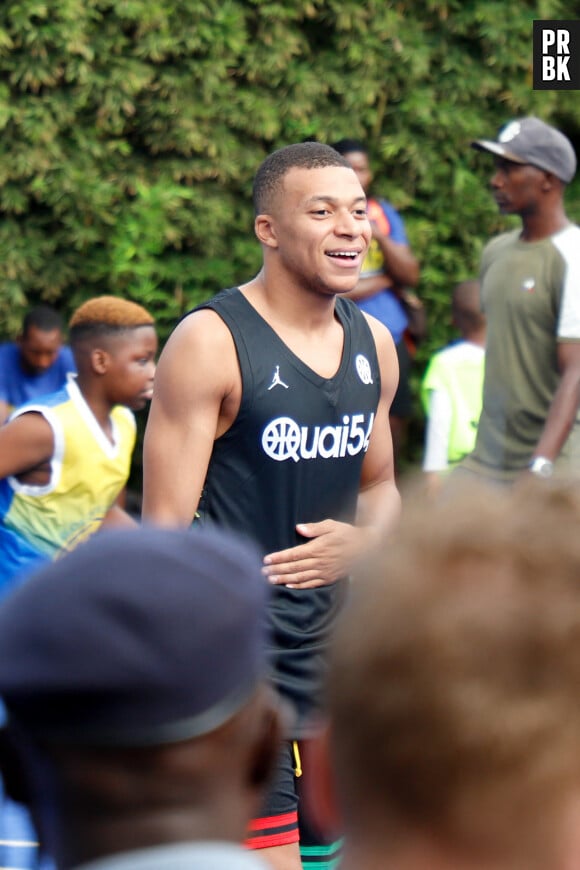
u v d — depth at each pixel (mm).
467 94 15898
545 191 8992
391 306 11758
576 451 8914
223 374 5883
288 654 6051
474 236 16062
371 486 6711
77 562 2064
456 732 1692
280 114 15156
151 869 1976
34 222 14742
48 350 12227
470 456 9430
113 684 1974
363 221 6137
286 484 6059
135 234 14422
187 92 14812
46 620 2002
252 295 6121
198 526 5980
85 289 15023
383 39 15391
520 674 1692
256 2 14805
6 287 14477
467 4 15750
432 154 15844
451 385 10711
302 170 6082
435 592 1741
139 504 13109
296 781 6227
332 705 1811
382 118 15805
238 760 2090
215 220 14891
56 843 2076
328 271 6023
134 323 7465
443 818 1742
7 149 14375
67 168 14352
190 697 2008
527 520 1805
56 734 2008
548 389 9102
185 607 2021
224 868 1990
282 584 6039
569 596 1713
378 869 1793
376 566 1818
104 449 7441
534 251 9039
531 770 1692
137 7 14266
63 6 13984
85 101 14375
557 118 16688
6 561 7410
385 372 6535
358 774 1788
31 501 7367
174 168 14938
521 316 9047
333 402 6129
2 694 2004
